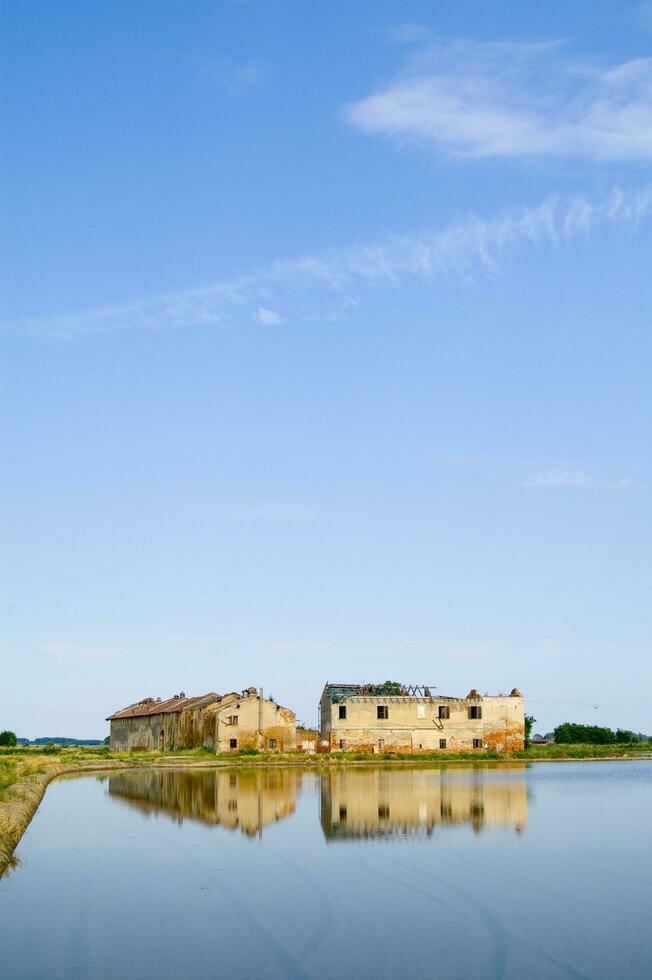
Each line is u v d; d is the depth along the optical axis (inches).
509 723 4719.5
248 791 2628.0
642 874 1380.4
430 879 1346.0
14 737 5999.0
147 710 5497.1
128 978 903.1
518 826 1877.5
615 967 933.8
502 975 910.4
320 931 1068.5
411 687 4768.7
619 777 3262.8
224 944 1016.9
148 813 2101.4
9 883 1330.0
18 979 900.6
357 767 3914.9
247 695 4503.0
